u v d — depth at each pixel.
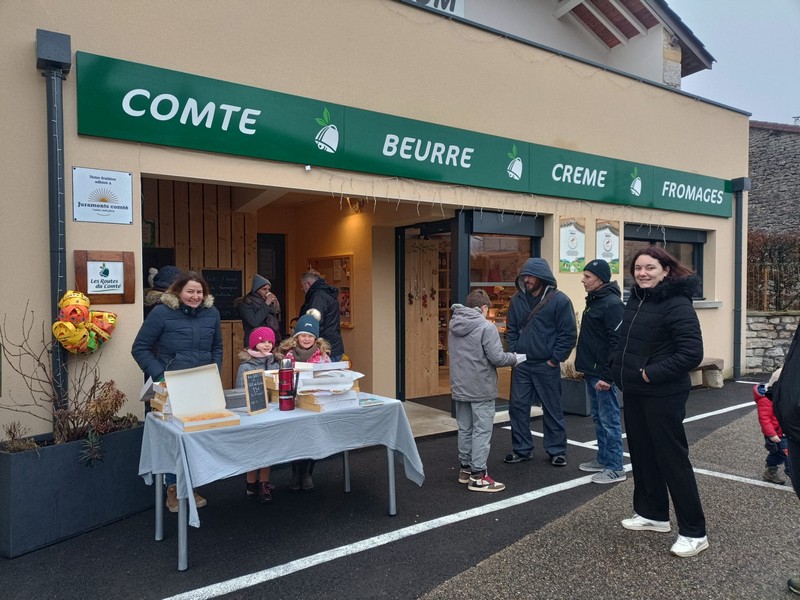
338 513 4.08
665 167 8.73
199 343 4.03
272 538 3.67
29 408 3.98
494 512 4.10
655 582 3.13
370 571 3.25
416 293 7.93
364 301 7.51
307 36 5.27
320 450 3.62
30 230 4.00
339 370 3.87
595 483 4.69
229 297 7.11
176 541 3.62
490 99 6.69
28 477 3.44
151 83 4.39
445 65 6.29
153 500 4.14
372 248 7.37
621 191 8.08
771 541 3.61
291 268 8.89
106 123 4.21
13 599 2.95
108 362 4.29
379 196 5.80
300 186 5.28
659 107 8.65
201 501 4.19
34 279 4.02
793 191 14.91
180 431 3.17
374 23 5.73
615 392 4.71
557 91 7.37
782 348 10.80
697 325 3.31
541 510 4.14
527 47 7.05
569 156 7.43
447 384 8.76
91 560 3.36
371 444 3.90
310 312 4.64
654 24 10.09
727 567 3.29
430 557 3.42
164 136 4.48
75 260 4.13
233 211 7.13
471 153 6.45
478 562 3.36
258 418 3.49
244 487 4.63
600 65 7.82
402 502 4.30
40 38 3.87
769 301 11.61
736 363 9.96
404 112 5.96
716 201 9.55
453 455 5.50
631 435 3.68
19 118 3.96
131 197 4.38
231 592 3.02
